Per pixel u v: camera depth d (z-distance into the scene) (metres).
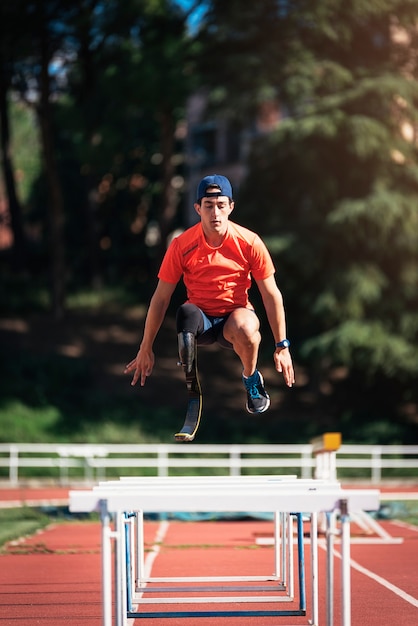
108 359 80.62
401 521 37.66
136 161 109.75
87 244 106.06
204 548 28.03
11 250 106.88
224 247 13.04
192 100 105.31
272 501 10.09
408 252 66.31
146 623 16.52
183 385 77.62
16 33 77.62
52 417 65.06
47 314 88.25
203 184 12.86
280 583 18.83
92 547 28.84
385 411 71.00
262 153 71.06
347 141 67.12
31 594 19.67
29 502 45.53
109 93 72.06
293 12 67.88
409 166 67.94
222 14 71.25
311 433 67.25
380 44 73.38
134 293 97.00
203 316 13.34
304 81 67.19
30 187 119.44
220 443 65.31
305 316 68.94
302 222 68.81
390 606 18.03
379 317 66.94
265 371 79.81
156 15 75.75
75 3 76.75
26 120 119.31
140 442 63.81
